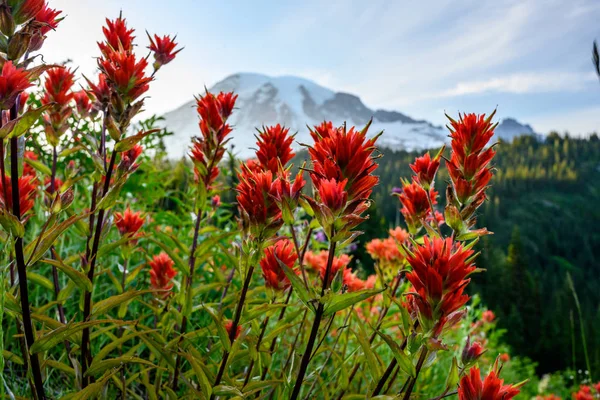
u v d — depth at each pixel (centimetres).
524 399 791
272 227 174
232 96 249
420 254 165
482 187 191
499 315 5350
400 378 349
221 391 183
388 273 383
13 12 159
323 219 156
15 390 234
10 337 264
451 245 172
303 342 262
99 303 190
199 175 253
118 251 381
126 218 279
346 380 230
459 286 158
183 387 281
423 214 236
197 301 356
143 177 534
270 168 206
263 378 238
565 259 14425
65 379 287
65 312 357
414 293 161
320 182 156
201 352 301
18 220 159
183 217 521
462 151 199
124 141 199
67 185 221
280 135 213
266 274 214
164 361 239
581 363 4534
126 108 201
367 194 162
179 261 238
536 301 5828
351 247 793
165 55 243
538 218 16688
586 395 628
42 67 167
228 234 243
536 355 4941
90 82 215
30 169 348
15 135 160
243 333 193
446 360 488
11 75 149
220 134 248
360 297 158
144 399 280
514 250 6103
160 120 531
